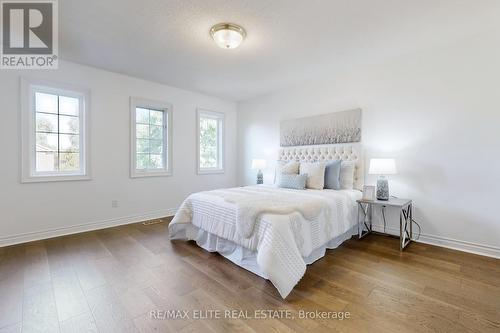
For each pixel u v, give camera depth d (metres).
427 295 1.78
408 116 3.00
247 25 2.30
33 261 2.35
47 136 3.12
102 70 3.46
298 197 2.56
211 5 2.01
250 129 5.09
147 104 3.95
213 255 2.53
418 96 2.92
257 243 2.01
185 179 4.51
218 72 3.56
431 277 2.05
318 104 3.89
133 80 3.78
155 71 3.53
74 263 2.30
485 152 2.51
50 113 3.14
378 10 2.09
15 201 2.85
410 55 2.96
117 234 3.20
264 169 4.79
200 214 2.71
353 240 3.02
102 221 3.51
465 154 2.63
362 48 2.82
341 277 2.05
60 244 2.81
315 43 2.68
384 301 1.71
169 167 4.26
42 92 3.07
